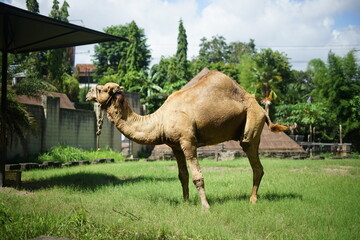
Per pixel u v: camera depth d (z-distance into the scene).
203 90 7.35
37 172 14.43
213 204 7.09
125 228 4.96
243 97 7.66
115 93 7.31
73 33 10.33
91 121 24.81
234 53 74.94
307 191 8.63
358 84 40.88
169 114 7.15
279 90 55.25
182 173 7.67
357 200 7.42
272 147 27.34
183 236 4.63
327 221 5.68
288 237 4.88
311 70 61.75
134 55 51.44
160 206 6.84
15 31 10.76
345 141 42.16
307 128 44.84
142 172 14.10
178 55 51.88
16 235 4.43
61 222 4.96
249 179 11.20
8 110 12.65
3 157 10.26
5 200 7.23
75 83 43.25
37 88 14.13
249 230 5.25
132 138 7.30
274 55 57.59
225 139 7.73
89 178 12.19
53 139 21.67
